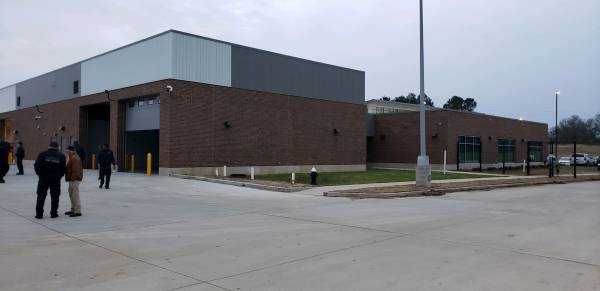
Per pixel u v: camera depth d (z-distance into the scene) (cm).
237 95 2902
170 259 772
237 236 976
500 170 4553
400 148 4572
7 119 4556
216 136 2769
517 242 928
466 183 2461
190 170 2614
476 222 1188
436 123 4322
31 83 4075
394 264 743
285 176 2811
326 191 1855
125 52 2917
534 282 645
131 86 2852
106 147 1911
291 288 614
